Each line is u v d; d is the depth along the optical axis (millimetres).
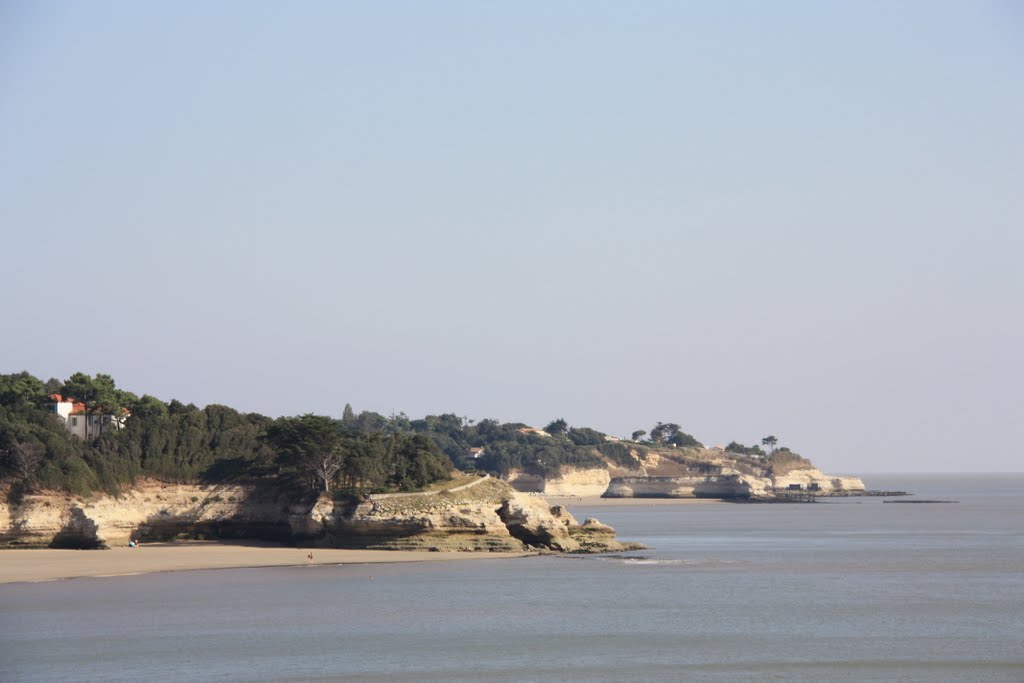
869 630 185625
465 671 155125
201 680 149500
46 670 154500
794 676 153125
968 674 154375
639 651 168250
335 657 162875
